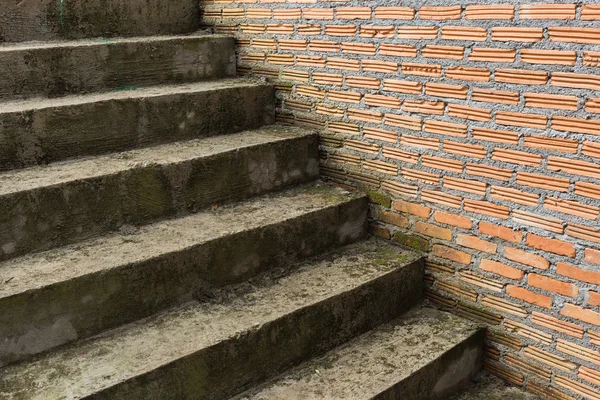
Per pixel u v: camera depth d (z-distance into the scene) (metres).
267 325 2.26
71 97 2.85
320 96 3.11
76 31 3.24
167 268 2.34
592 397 2.34
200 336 2.17
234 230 2.55
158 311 2.35
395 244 2.97
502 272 2.53
